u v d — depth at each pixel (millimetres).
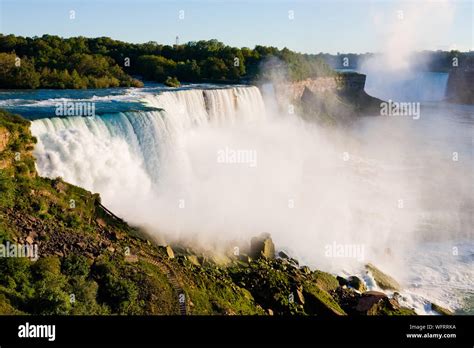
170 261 29156
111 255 26672
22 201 27266
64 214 28188
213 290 28312
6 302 20812
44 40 79188
